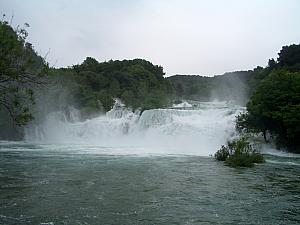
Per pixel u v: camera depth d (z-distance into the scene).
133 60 114.56
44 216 13.83
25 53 18.97
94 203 15.95
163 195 17.67
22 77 19.33
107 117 75.75
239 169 27.06
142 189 19.11
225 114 53.91
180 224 13.00
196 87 118.88
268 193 18.17
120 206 15.46
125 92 92.94
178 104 92.31
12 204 15.58
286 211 14.77
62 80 72.50
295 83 39.81
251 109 41.38
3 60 17.50
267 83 41.09
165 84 112.00
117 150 43.94
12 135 63.19
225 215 14.17
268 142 43.06
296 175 24.03
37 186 19.64
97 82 94.81
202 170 26.38
